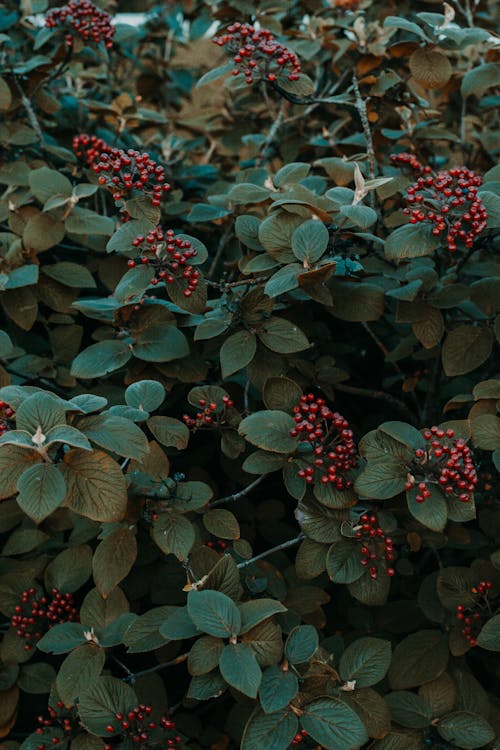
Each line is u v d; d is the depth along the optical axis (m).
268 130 2.22
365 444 1.36
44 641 1.39
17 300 1.60
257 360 1.48
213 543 1.51
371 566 1.38
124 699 1.35
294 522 1.73
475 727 1.38
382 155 1.95
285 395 1.41
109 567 1.37
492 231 1.47
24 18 1.97
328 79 2.08
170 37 2.39
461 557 1.61
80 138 1.65
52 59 1.79
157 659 1.56
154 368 1.52
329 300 1.43
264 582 1.44
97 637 1.40
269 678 1.29
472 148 2.03
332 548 1.38
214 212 1.66
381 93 1.69
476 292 1.52
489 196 1.39
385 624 1.53
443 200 1.39
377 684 1.48
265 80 1.57
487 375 1.63
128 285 1.41
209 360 1.59
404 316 1.50
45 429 1.26
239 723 1.48
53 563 1.49
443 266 1.63
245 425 1.36
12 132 1.78
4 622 1.64
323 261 1.40
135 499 1.36
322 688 1.31
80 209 1.58
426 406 1.64
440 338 1.51
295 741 1.29
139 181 1.43
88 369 1.46
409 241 1.39
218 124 2.34
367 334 1.76
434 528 1.31
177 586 1.50
